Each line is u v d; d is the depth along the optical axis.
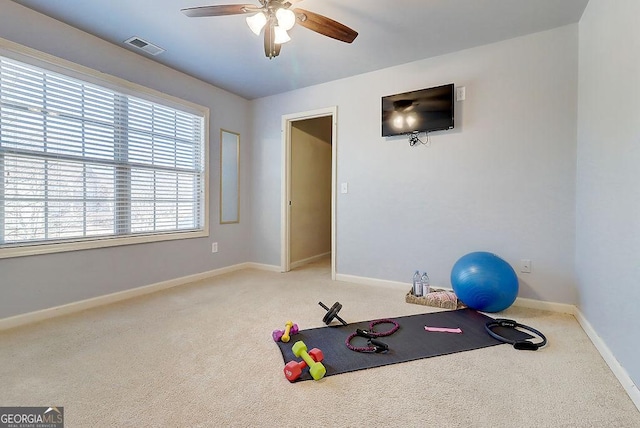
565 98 2.40
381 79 3.18
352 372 1.56
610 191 1.71
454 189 2.85
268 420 1.21
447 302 2.57
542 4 2.11
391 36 2.53
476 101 2.73
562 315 2.37
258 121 4.09
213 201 3.68
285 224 3.94
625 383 1.41
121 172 2.78
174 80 3.17
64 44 2.34
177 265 3.26
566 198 2.41
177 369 1.58
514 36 2.54
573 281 2.40
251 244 4.21
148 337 1.95
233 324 2.18
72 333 2.01
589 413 1.25
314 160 4.64
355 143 3.36
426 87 2.94
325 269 4.09
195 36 2.52
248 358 1.70
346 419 1.21
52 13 2.21
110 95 2.68
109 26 2.38
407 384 1.46
